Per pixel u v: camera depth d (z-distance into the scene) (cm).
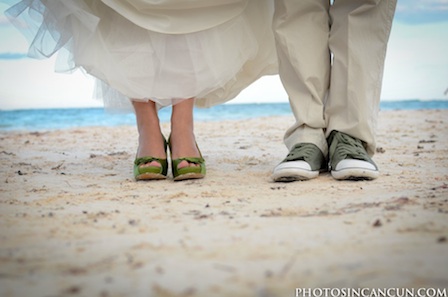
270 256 138
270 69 311
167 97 267
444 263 127
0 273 131
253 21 286
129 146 464
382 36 258
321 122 270
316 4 259
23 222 182
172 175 286
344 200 207
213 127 668
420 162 311
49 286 122
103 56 257
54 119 1402
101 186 259
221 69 267
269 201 212
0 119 1423
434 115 800
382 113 891
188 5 254
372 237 150
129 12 251
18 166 339
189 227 172
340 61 259
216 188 245
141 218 187
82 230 171
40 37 263
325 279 122
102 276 128
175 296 115
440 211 178
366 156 256
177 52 261
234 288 118
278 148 412
